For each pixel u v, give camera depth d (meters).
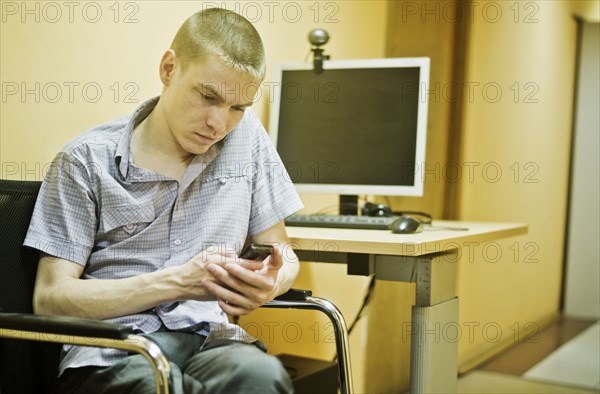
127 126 1.39
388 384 2.91
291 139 2.16
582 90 5.04
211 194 1.44
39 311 1.26
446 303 1.74
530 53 4.14
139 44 1.81
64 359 1.30
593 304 5.02
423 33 3.04
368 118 2.13
